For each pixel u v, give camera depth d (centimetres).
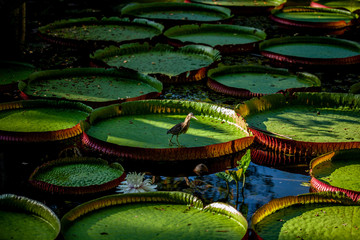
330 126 788
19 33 1180
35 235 473
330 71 1118
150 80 959
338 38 1358
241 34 1402
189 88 989
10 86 931
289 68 1137
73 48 1230
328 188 593
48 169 627
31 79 948
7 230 479
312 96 876
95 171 627
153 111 821
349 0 1853
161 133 742
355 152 689
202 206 532
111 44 1223
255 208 568
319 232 499
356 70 1129
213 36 1376
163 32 1351
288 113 844
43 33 1278
